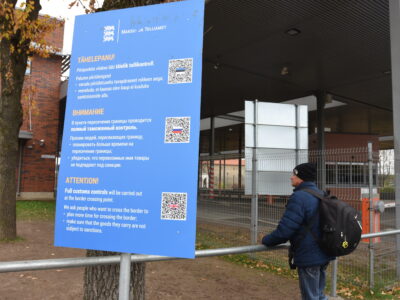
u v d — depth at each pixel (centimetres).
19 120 771
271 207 652
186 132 172
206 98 1769
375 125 2497
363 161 546
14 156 769
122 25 190
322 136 1571
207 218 854
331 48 1081
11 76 744
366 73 1320
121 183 178
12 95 754
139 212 174
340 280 527
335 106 1905
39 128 1872
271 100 1800
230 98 1764
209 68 1299
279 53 1135
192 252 165
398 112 591
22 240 771
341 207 262
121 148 181
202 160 1023
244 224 738
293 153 691
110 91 188
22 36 695
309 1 803
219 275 560
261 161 679
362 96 1680
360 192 544
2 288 459
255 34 992
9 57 740
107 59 190
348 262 590
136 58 185
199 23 178
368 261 539
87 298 244
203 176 1009
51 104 1911
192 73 175
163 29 183
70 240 182
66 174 187
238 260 660
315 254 264
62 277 514
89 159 185
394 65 602
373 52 1106
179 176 170
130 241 174
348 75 1348
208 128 2780
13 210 770
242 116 2358
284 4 822
